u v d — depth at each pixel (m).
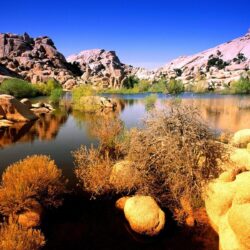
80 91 31.58
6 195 5.66
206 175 6.32
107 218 6.01
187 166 6.20
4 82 43.78
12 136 13.63
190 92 72.56
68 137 13.52
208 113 24.09
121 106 32.00
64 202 6.65
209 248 5.06
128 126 16.67
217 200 5.59
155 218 5.50
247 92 64.25
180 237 5.39
